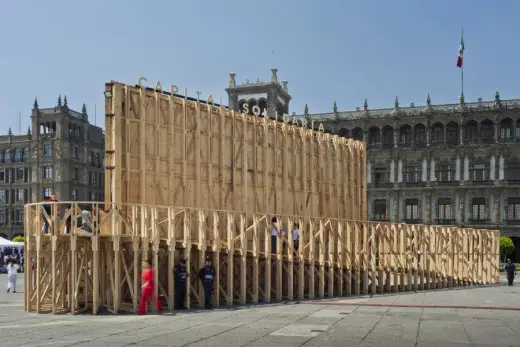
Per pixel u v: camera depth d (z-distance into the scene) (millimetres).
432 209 93000
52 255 26609
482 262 53281
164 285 30922
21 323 23000
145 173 30578
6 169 120062
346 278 38969
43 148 117375
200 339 18891
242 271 31438
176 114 32750
